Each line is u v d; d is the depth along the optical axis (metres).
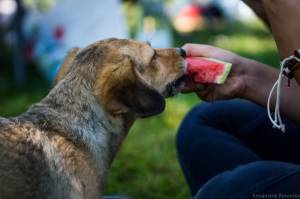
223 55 1.22
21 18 3.02
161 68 1.18
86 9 2.83
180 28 4.59
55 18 2.91
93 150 1.09
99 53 1.12
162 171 1.84
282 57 1.02
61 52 2.85
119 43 1.15
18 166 1.00
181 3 4.74
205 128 1.31
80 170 1.06
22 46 3.02
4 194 0.97
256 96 1.21
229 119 1.35
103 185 1.12
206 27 4.78
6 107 2.55
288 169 1.00
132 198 1.57
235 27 5.03
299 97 1.20
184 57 1.22
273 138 1.33
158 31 3.27
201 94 1.23
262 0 1.03
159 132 2.21
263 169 1.01
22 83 3.00
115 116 1.10
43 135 1.05
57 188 1.03
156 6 3.74
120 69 1.08
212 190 1.03
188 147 1.30
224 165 1.23
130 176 1.79
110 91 1.08
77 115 1.10
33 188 1.00
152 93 1.06
